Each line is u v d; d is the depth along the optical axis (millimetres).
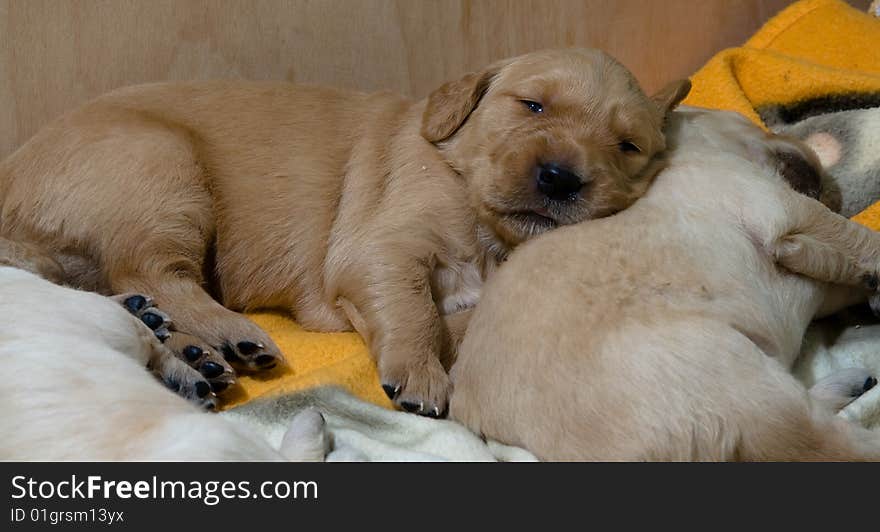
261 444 430
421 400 528
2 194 565
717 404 472
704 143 595
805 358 565
